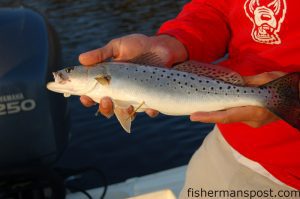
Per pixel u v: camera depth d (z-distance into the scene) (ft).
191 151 8.31
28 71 4.61
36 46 4.74
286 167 3.23
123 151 8.34
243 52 3.37
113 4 23.27
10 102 4.58
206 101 3.18
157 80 3.24
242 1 3.27
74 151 8.37
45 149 4.73
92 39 17.30
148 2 23.35
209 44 3.49
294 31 3.07
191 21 3.51
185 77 3.23
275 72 3.06
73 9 22.66
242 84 3.10
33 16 4.97
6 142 4.63
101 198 4.85
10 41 4.69
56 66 4.97
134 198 4.60
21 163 4.68
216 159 3.67
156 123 9.23
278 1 3.07
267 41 3.20
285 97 2.95
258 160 3.32
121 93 3.28
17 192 4.62
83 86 3.39
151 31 18.43
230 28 3.55
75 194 5.00
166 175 5.15
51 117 4.71
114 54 3.42
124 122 3.26
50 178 4.67
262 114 3.02
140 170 7.78
